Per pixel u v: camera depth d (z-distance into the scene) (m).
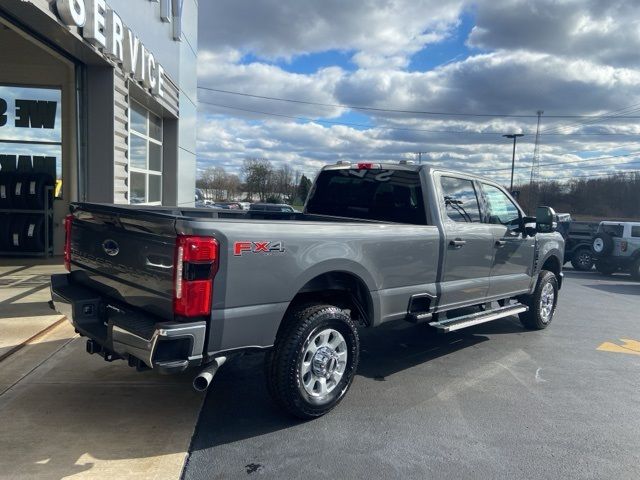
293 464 3.42
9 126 11.36
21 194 10.65
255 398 4.46
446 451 3.69
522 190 65.31
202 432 3.81
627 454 3.75
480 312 6.01
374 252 4.40
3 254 10.91
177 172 15.39
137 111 12.46
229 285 3.38
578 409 4.56
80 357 5.20
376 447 3.71
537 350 6.40
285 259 3.69
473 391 4.90
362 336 6.74
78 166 9.10
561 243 7.71
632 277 15.13
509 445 3.82
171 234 3.28
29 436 3.59
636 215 63.38
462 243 5.39
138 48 10.25
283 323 3.89
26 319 6.27
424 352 6.13
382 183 5.67
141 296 3.56
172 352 3.25
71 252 4.52
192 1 17.47
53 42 7.80
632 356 6.33
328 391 4.15
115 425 3.82
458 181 5.68
